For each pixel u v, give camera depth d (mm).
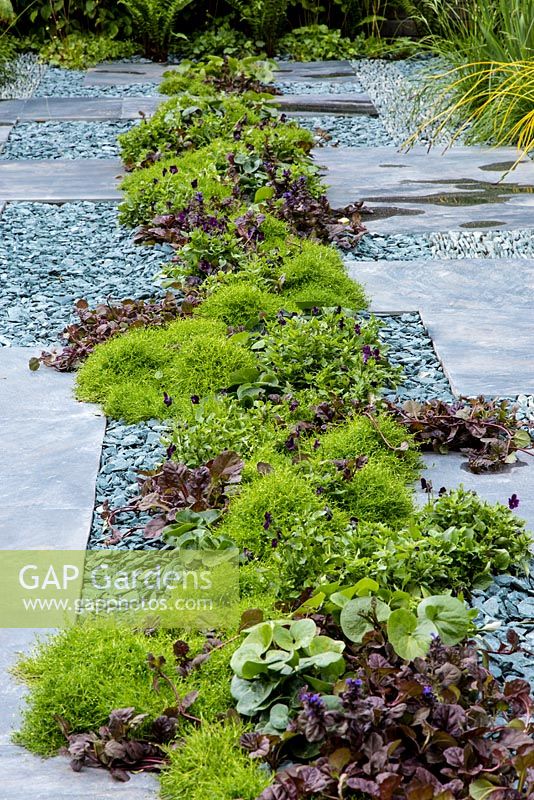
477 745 2121
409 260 5395
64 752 2268
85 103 8758
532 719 2266
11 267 5309
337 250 5473
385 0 10641
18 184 6641
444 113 7793
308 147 7094
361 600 2514
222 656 2479
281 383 3979
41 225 5938
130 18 10766
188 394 3914
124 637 2549
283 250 5145
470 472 3510
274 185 5984
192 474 3225
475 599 2795
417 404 3764
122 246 5625
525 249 5488
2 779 2186
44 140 7672
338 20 10969
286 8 10594
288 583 2732
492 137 7461
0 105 8734
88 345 4320
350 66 10133
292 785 2010
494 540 2963
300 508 3029
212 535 3006
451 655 2314
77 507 3242
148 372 4051
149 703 2357
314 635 2420
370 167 6996
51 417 3830
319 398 3834
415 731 2195
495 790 1987
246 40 10750
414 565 2783
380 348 4238
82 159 7211
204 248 5113
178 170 6328
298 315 4531
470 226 5816
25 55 10656
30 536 3082
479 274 5180
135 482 3404
